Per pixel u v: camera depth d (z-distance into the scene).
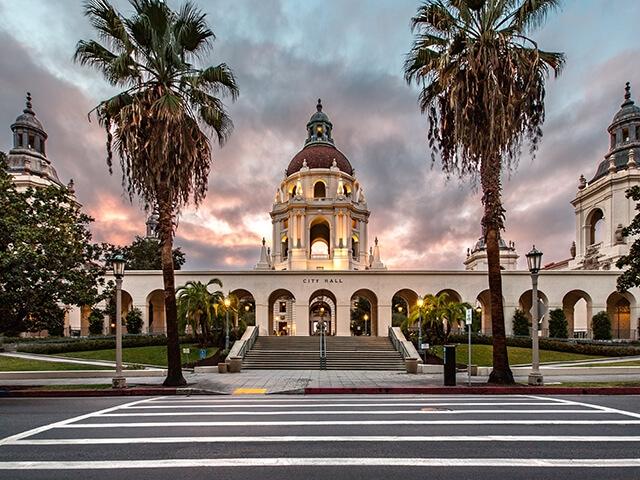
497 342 15.78
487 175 16.11
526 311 46.38
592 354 32.59
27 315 15.70
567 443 6.87
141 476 5.38
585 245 50.91
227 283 43.06
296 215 64.62
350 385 15.84
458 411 9.95
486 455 6.21
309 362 27.77
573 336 46.69
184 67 16.91
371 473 5.44
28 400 12.93
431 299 34.84
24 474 5.48
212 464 5.82
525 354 31.73
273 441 7.00
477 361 29.61
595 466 5.75
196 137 17.36
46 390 14.62
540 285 42.62
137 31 16.20
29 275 14.64
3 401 12.75
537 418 8.98
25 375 21.05
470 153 15.66
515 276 42.66
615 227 45.09
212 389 15.10
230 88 17.67
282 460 5.98
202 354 28.33
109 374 21.61
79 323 44.53
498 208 16.17
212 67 17.16
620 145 48.03
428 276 43.22
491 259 16.19
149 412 9.96
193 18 16.77
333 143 77.25
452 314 33.56
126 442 6.97
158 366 28.08
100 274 18.03
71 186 46.31
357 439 7.12
